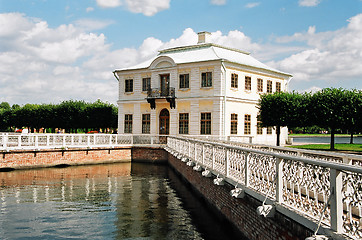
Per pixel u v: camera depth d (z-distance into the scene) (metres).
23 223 11.56
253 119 31.08
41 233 10.57
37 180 19.86
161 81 31.89
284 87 35.00
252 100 30.83
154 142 30.81
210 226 10.80
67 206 13.88
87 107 44.00
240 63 29.27
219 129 28.03
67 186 18.20
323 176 4.73
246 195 7.77
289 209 5.51
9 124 60.19
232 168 8.95
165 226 11.09
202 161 12.79
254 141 31.03
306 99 26.09
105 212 12.96
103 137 28.17
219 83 28.27
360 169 3.85
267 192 6.50
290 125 27.02
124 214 12.66
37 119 48.72
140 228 10.95
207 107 28.84
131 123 33.84
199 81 29.38
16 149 22.91
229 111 28.78
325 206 4.51
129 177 21.39
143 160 29.20
